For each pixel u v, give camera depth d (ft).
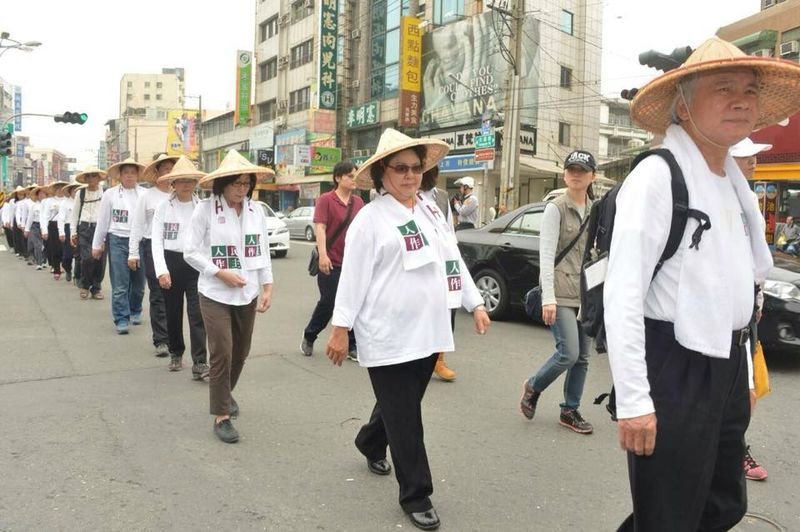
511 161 62.90
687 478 6.36
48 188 44.06
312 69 123.13
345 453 12.88
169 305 18.52
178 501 10.72
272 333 24.27
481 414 15.35
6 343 22.25
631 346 6.02
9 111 258.37
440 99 89.30
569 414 14.34
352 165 19.88
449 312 10.18
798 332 18.74
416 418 10.03
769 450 13.33
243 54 148.56
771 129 39.34
